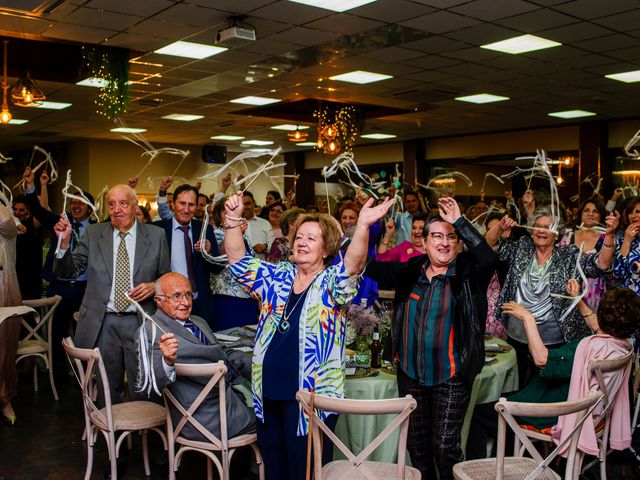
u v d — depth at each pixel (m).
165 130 14.87
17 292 4.57
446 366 2.97
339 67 8.45
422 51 7.59
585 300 4.73
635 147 12.06
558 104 10.85
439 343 2.99
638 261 4.16
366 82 9.41
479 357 2.95
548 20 6.30
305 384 2.78
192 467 3.98
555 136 13.34
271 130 14.63
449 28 6.63
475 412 3.53
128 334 4.01
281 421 2.96
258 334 2.96
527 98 10.39
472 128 13.83
